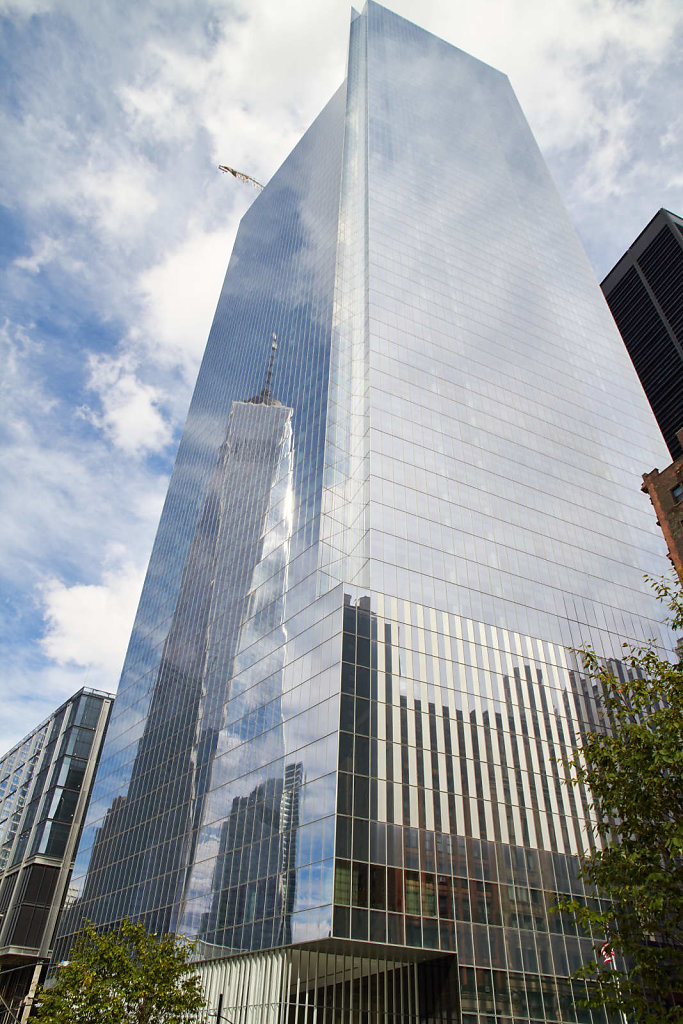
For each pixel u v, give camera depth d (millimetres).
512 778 57812
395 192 104000
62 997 40781
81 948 46000
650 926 20016
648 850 20125
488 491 77625
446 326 90562
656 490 63688
